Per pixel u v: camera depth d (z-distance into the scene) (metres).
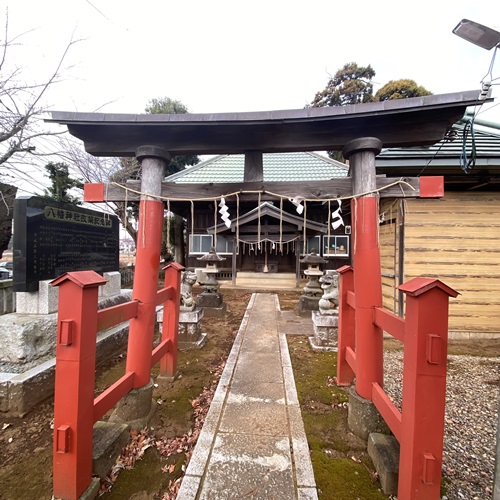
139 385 2.55
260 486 1.80
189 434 2.40
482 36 2.14
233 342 4.69
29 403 2.72
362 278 2.41
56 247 3.83
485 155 4.18
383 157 4.46
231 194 2.75
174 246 14.73
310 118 2.45
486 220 5.05
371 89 17.59
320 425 2.50
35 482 1.89
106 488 1.85
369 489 1.83
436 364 1.50
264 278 10.77
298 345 4.49
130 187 2.79
